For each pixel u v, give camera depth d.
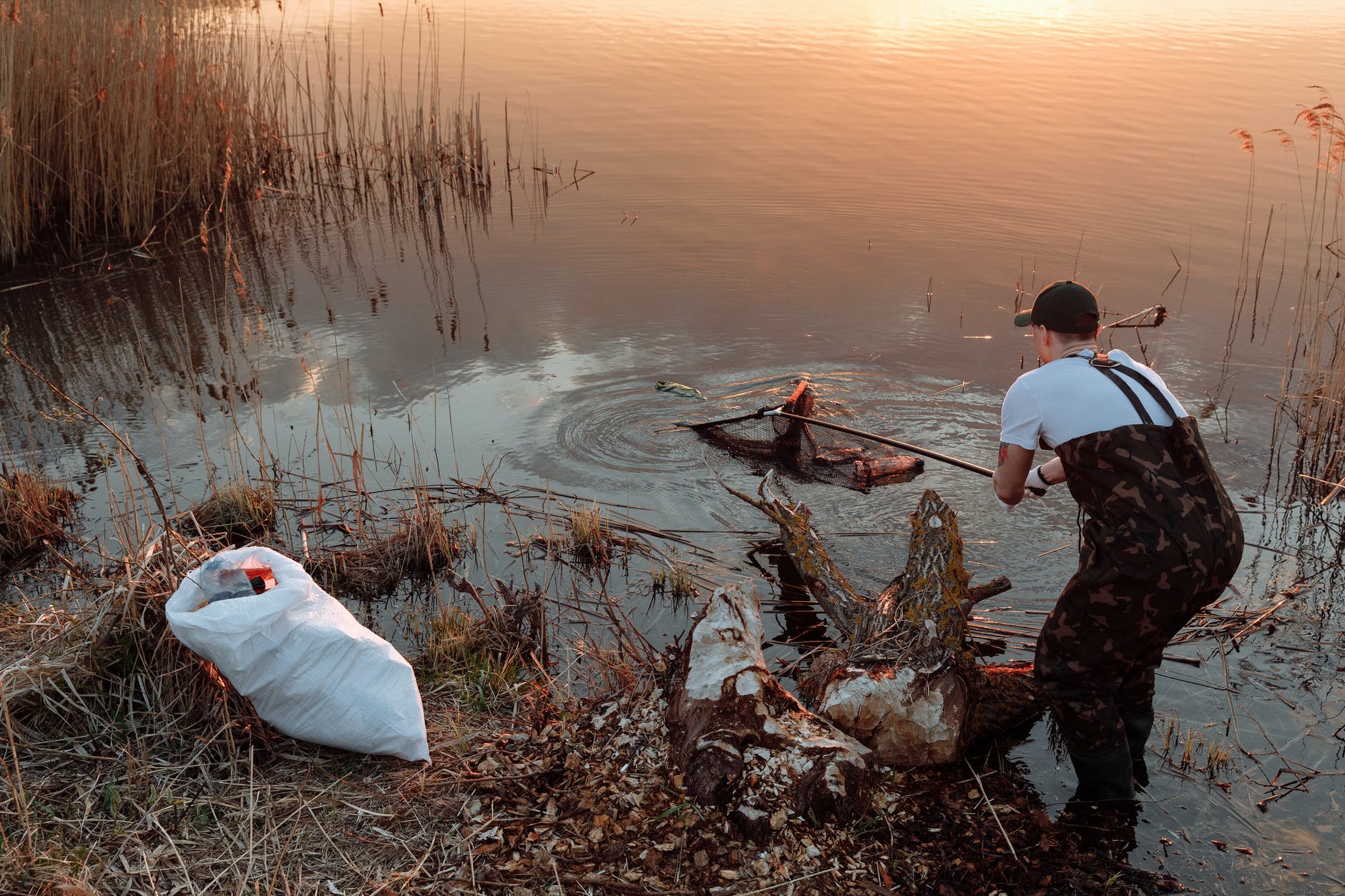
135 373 7.50
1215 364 7.16
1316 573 4.89
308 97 13.41
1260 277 8.36
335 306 8.70
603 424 6.64
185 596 3.62
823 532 5.41
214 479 5.65
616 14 21.33
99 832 3.11
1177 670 4.20
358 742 3.48
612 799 3.30
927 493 4.22
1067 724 3.40
